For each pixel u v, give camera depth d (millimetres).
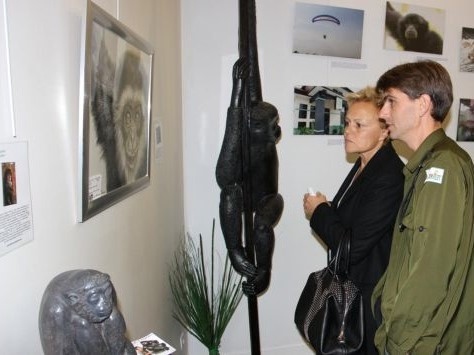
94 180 928
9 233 629
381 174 1397
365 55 2455
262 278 1976
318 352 1387
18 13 654
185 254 2254
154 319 1613
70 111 839
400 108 1179
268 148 1884
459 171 1056
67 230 839
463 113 2635
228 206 1853
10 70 632
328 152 2480
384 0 2434
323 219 1503
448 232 1028
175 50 2066
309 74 2393
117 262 1164
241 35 1740
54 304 634
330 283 1429
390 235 1414
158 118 1653
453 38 2561
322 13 2342
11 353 644
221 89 2318
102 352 667
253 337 2047
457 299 1053
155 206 1616
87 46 833
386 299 1158
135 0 1303
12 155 634
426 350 1060
